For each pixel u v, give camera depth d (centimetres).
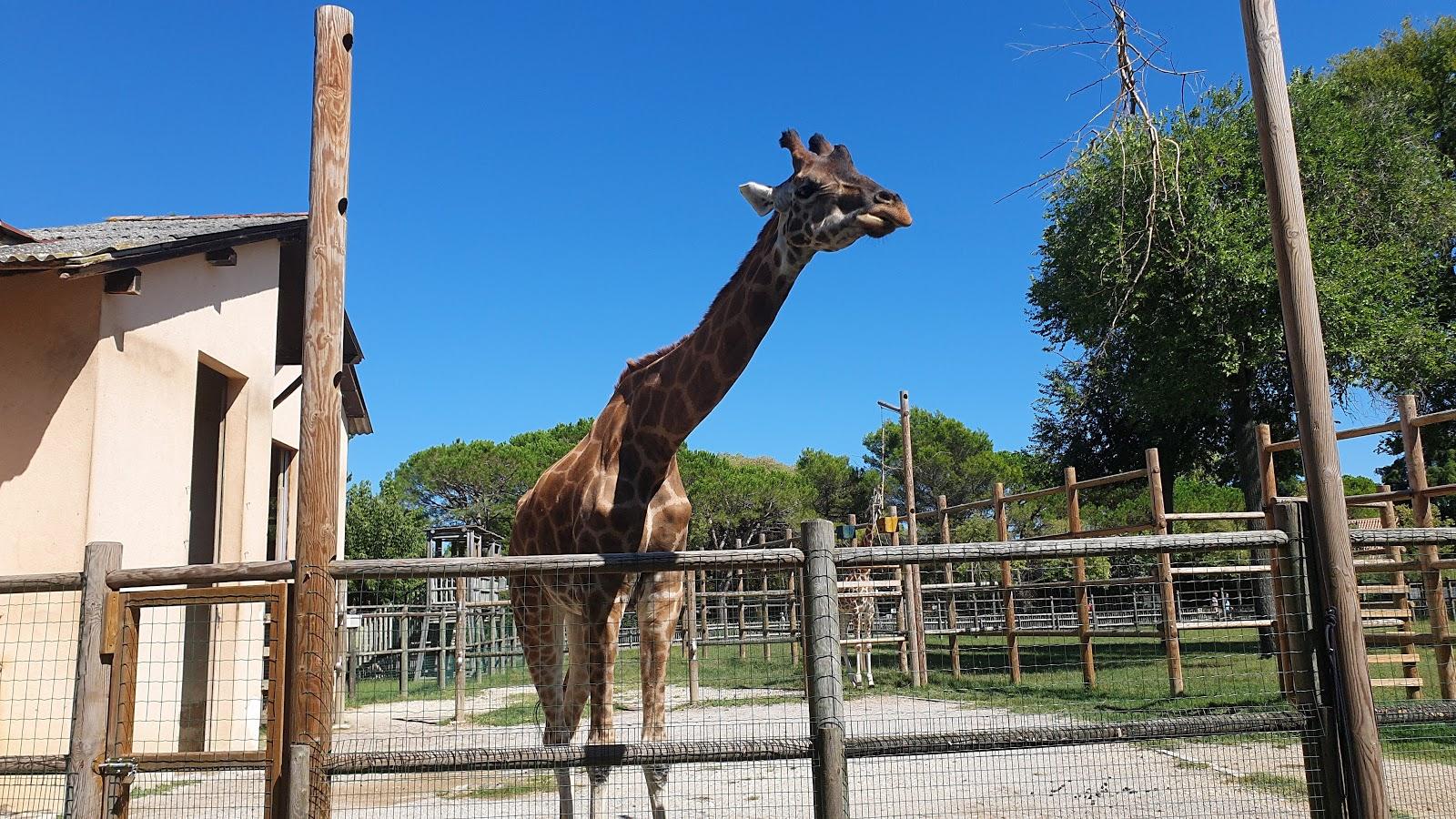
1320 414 346
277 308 874
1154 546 348
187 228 805
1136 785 544
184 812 539
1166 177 421
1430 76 2114
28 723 589
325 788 324
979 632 1152
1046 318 1822
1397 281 1520
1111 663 1238
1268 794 514
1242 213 1364
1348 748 338
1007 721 758
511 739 738
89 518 604
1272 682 954
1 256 571
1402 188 1596
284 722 334
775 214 415
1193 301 1380
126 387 645
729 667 1415
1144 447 2005
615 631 414
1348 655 339
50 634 596
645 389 439
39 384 617
